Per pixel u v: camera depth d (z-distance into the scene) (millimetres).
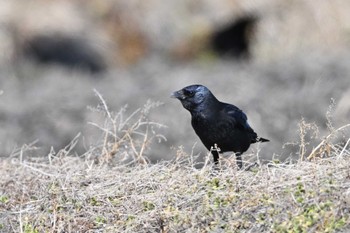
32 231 9391
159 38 28672
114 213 9461
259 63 23219
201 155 16031
